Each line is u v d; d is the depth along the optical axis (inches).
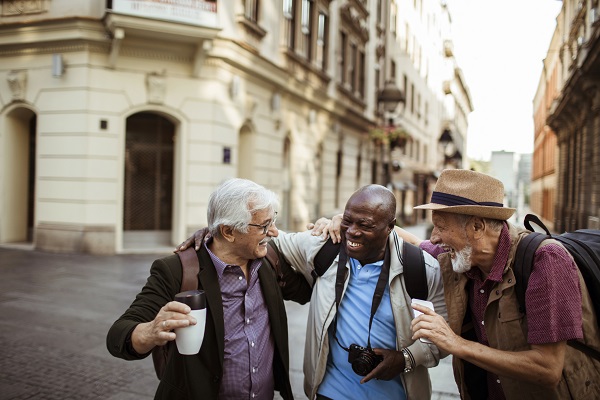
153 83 429.1
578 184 675.4
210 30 413.4
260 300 80.2
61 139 421.7
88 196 415.8
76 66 414.6
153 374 167.2
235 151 481.1
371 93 935.7
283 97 586.2
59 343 195.6
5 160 457.1
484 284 72.7
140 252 430.9
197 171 448.1
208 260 76.3
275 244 91.0
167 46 427.5
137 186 456.1
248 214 73.8
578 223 657.6
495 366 64.7
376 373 77.2
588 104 591.2
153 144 461.1
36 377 162.2
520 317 68.6
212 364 72.9
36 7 421.7
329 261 85.4
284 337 82.2
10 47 434.9
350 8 790.5
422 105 1424.7
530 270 67.4
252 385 76.2
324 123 725.3
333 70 732.7
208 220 77.1
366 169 949.2
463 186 70.7
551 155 1150.3
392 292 81.2
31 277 319.9
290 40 595.8
